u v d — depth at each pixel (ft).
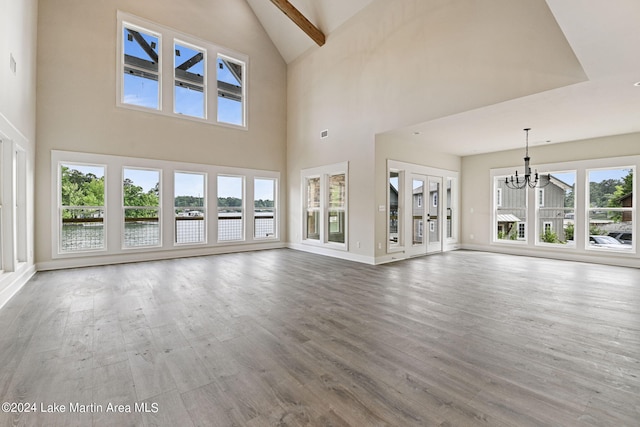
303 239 26.35
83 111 18.69
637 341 8.34
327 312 10.69
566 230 22.63
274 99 27.61
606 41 9.27
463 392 6.04
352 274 16.84
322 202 24.20
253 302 11.79
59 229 18.01
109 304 11.44
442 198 25.73
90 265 18.92
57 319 9.91
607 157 19.99
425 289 13.73
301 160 26.43
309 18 23.98
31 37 15.87
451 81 15.56
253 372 6.79
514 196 24.99
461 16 15.11
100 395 5.93
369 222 20.22
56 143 17.80
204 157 23.59
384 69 19.11
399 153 21.74
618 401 5.74
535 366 7.04
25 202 15.07
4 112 11.59
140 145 20.75
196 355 7.55
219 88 25.35
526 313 10.57
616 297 12.45
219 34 24.41
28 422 5.15
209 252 23.85
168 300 11.99
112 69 19.70
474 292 13.24
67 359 7.33
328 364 7.15
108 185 19.54
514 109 14.70
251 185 26.25
